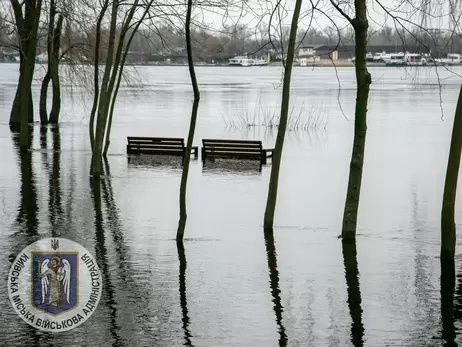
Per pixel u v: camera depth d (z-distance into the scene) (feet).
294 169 103.14
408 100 253.65
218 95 284.82
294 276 51.62
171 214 71.92
